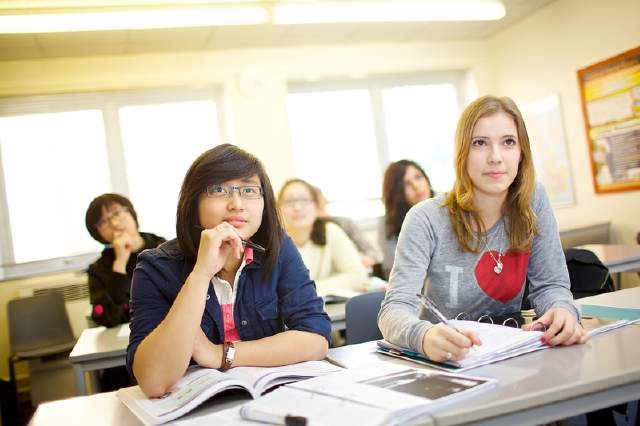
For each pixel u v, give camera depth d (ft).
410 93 19.74
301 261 4.80
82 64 15.88
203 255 3.85
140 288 4.24
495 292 5.14
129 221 9.84
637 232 15.03
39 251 15.84
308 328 4.32
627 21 14.70
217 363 3.94
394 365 3.68
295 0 14.07
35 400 13.57
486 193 4.95
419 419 2.68
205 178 4.24
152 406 3.44
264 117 17.40
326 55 18.12
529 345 3.71
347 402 2.91
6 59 15.23
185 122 17.30
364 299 6.46
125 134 16.69
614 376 2.95
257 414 2.95
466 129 4.91
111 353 7.25
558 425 4.85
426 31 18.06
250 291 4.55
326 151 18.76
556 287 4.93
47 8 12.71
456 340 3.52
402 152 19.54
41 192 15.93
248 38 16.43
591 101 15.99
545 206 5.21
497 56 19.61
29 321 14.25
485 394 2.90
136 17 13.16
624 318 4.36
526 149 4.96
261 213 4.40
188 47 16.44
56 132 16.08
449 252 5.15
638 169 14.75
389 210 10.88
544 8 17.26
